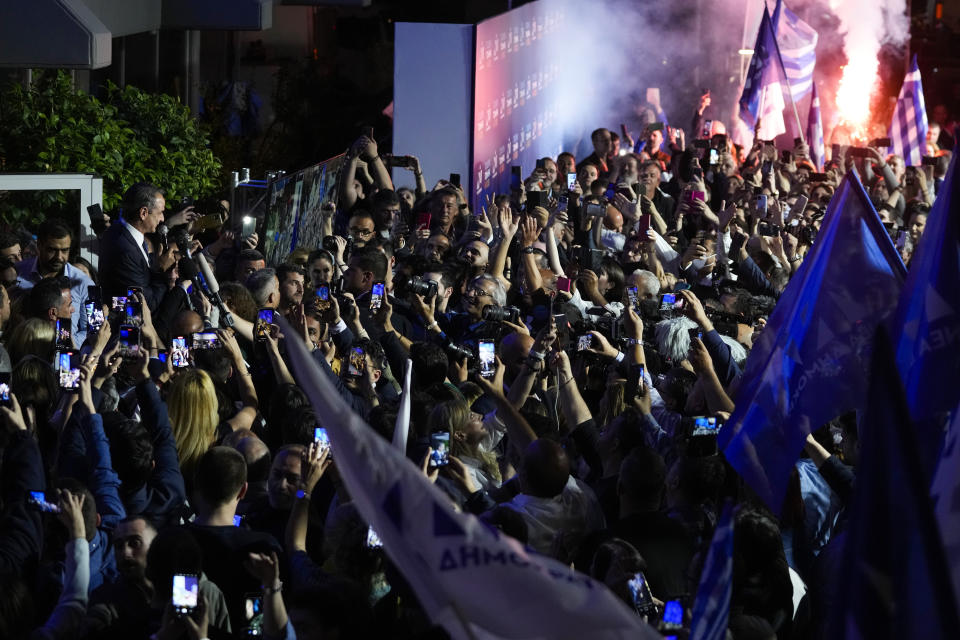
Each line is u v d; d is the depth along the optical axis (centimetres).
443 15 2609
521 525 458
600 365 720
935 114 2784
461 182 1575
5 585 412
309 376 289
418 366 670
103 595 454
